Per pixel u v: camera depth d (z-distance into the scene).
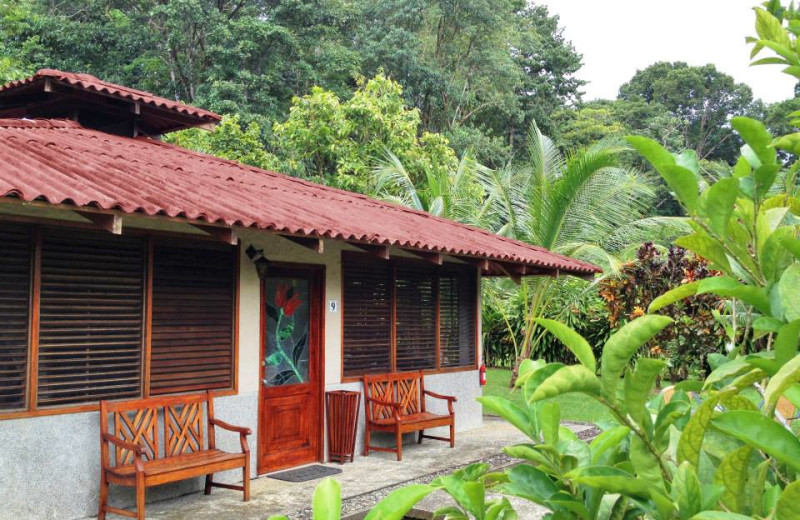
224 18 28.98
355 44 32.91
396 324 9.67
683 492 1.31
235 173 9.62
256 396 7.77
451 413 9.43
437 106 33.06
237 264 7.62
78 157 7.17
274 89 29.00
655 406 1.85
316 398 8.60
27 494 5.80
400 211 11.18
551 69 45.31
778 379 1.26
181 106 10.18
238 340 7.59
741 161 1.84
